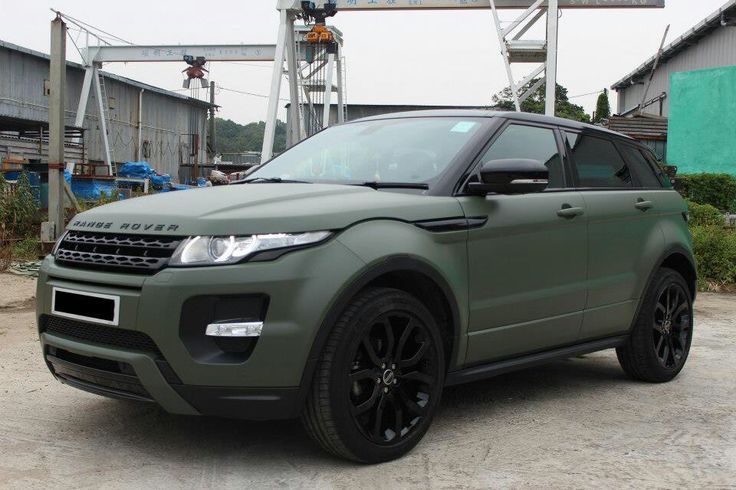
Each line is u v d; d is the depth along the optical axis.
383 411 3.59
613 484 3.41
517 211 4.27
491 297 4.12
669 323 5.46
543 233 4.42
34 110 35.75
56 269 3.63
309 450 3.75
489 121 4.50
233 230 3.28
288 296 3.25
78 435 3.94
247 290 3.21
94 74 36.78
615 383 5.38
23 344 6.09
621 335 5.18
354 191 3.89
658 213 5.41
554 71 21.92
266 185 4.11
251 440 3.88
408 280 3.78
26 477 3.36
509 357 4.38
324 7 24.44
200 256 3.23
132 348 3.31
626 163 5.38
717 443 4.03
